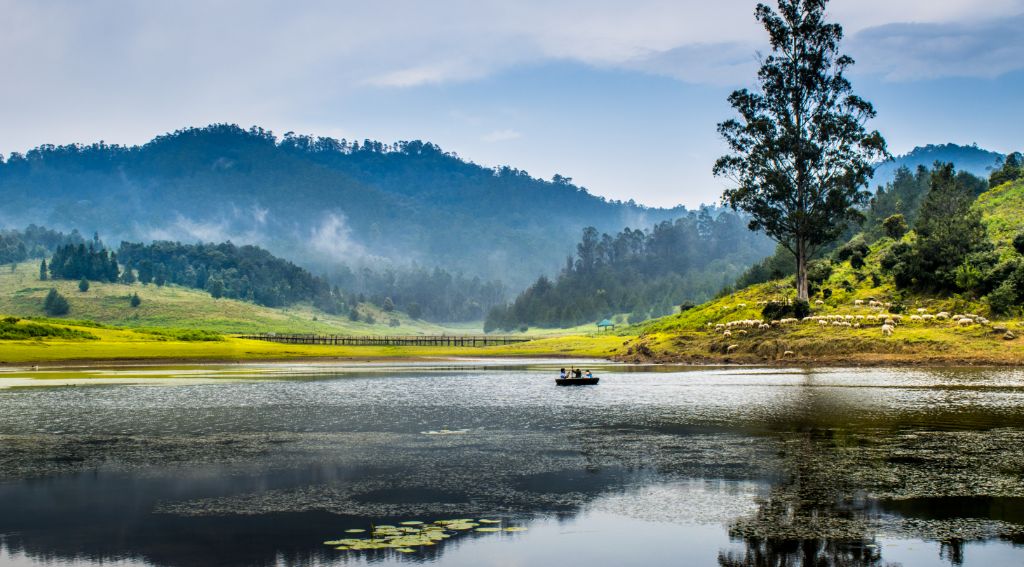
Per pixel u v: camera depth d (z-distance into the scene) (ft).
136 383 224.33
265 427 130.52
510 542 64.75
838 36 339.36
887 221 432.25
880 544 63.41
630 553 61.77
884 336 277.03
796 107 345.92
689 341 342.03
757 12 348.79
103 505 77.66
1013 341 254.68
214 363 350.64
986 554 60.80
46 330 399.85
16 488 85.25
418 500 78.84
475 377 251.60
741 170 349.61
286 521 71.41
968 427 120.06
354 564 59.36
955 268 331.57
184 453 105.91
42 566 59.57
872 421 127.34
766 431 119.44
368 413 149.07
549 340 518.37
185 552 62.64
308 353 412.98
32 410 155.22
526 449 107.14
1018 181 485.15
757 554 61.31
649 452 103.24
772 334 312.09
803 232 335.67
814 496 78.48
